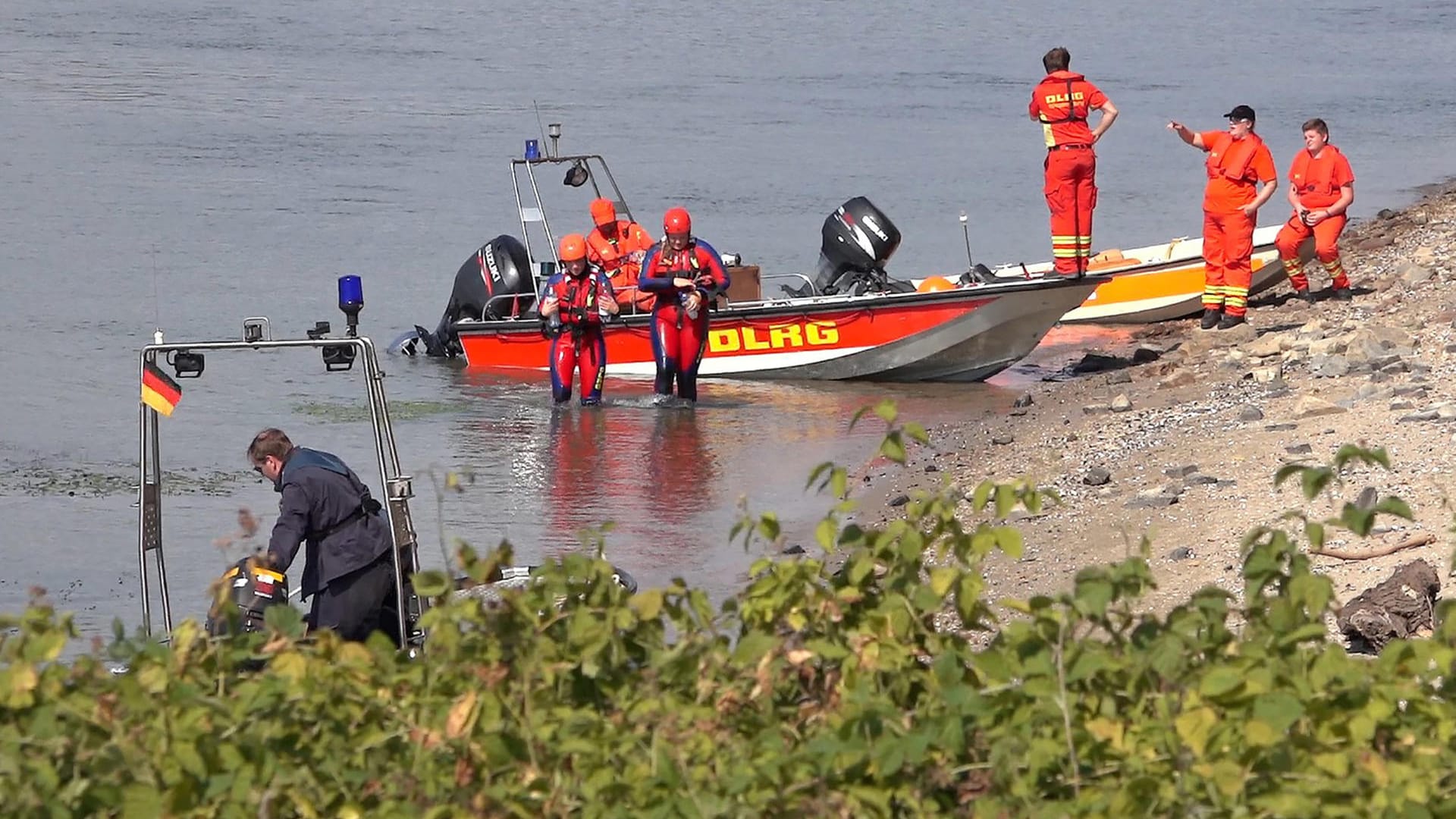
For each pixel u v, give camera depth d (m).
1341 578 30.48
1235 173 66.81
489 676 13.73
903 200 114.81
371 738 13.40
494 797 12.62
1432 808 12.08
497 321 70.44
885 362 66.62
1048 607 14.13
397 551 28.88
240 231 104.06
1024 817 12.38
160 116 152.38
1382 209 107.81
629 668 14.71
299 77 181.12
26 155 130.25
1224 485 40.34
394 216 110.12
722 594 38.78
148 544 29.53
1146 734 12.90
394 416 62.31
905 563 15.07
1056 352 71.69
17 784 12.33
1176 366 61.88
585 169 72.06
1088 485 43.31
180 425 60.66
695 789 12.40
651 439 57.81
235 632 15.06
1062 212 64.44
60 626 14.27
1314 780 12.21
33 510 48.56
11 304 83.56
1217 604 14.23
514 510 48.41
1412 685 13.33
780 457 54.38
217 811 12.70
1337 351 56.97
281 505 29.42
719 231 104.62
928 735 12.67
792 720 14.23
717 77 189.88
